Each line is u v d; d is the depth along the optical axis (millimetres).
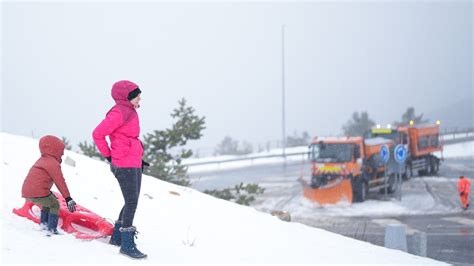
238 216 9562
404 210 23828
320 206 25344
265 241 8062
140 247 6324
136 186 5605
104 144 5453
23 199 6762
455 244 16078
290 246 7984
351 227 19734
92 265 5121
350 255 7984
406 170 33000
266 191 30562
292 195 28875
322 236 9531
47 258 5062
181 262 5941
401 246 10734
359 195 26281
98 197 8250
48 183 5684
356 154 26234
